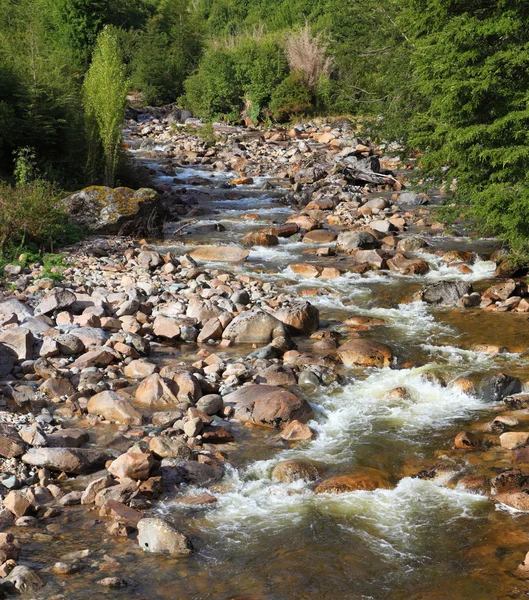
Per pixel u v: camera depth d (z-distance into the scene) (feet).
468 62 36.78
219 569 16.57
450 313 36.27
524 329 33.35
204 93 126.00
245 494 19.98
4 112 55.31
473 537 17.79
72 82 67.46
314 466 21.13
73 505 19.16
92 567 16.46
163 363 29.35
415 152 66.33
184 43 157.48
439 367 28.94
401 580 16.20
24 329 29.19
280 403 24.41
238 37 151.23
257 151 93.20
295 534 18.04
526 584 15.84
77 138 60.70
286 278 41.88
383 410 25.58
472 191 39.55
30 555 16.85
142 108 133.18
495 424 23.88
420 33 46.03
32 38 65.16
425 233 52.70
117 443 22.40
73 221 49.65
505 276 41.75
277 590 15.83
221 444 22.89
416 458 22.03
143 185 65.46
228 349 31.19
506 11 35.94
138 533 17.60
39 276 38.60
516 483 19.95
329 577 16.33
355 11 81.05
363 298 38.52
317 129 108.88
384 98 74.43
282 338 30.94
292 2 197.06
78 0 144.05
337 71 119.96
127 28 184.55
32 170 54.75
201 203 63.52
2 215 43.39
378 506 19.35
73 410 24.59
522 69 36.22
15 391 25.32
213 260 45.44
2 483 19.66
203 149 94.79
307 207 61.16
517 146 34.73
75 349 29.25
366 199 64.23
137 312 34.19
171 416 23.99
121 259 43.91
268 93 119.44
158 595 15.56
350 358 29.81
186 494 19.89
